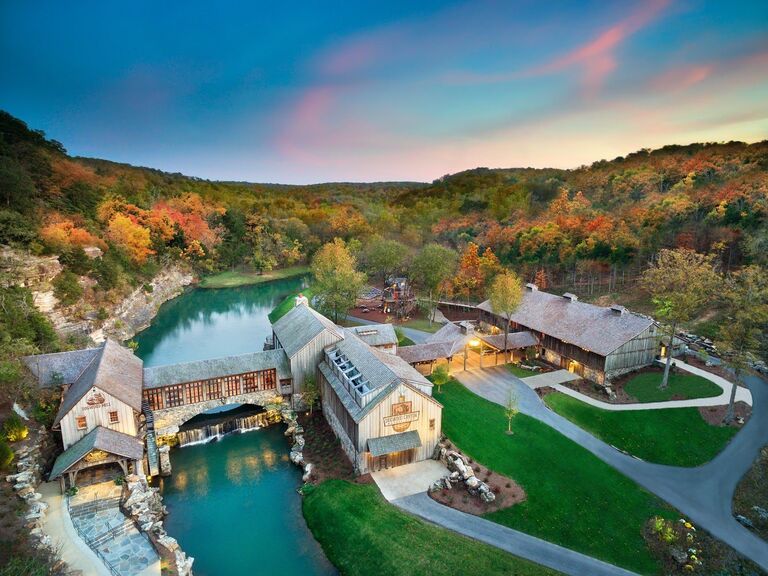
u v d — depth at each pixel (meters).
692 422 48.97
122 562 31.84
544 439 47.53
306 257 172.25
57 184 114.69
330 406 52.69
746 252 81.25
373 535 35.62
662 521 35.75
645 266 97.62
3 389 42.81
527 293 78.81
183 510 40.53
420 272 99.88
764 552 33.47
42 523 34.19
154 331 96.69
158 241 136.12
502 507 38.16
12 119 122.12
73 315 78.75
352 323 92.75
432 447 45.84
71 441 41.72
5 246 75.25
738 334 48.25
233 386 54.50
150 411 50.12
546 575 31.59
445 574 31.80
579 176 198.75
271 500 42.00
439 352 62.38
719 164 141.62
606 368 58.16
